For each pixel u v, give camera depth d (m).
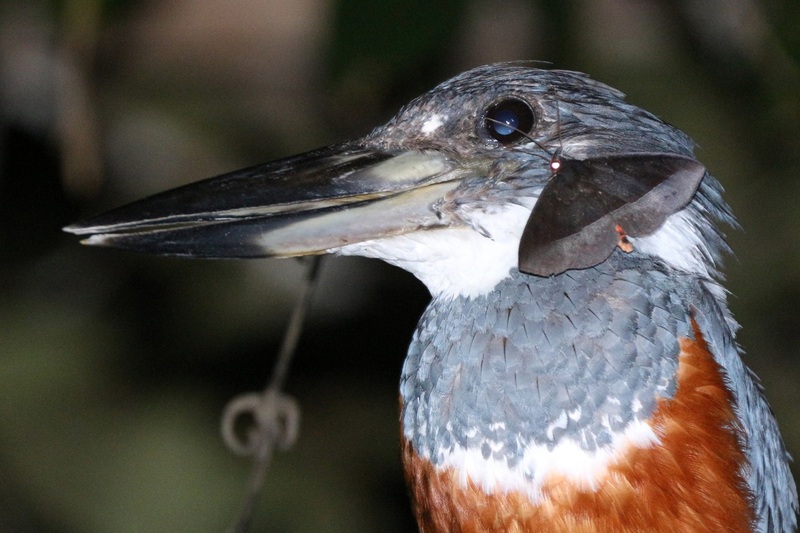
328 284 11.41
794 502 6.82
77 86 9.24
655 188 5.45
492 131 6.11
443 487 5.91
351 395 11.57
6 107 11.23
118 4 10.03
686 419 5.54
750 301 10.84
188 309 11.56
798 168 10.85
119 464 10.97
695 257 6.05
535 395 5.67
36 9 10.84
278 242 6.13
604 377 5.61
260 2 11.29
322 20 10.78
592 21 11.13
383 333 11.63
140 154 11.38
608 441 5.56
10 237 11.88
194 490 10.82
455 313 5.98
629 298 5.70
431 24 7.85
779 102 10.50
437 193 6.09
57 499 10.80
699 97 11.05
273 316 11.51
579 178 5.55
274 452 11.04
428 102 6.27
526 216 5.98
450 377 5.90
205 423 11.20
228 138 11.41
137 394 11.33
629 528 5.52
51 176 11.77
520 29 10.88
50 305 11.73
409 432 6.16
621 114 6.21
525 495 5.65
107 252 11.74
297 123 11.48
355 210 6.13
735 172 10.91
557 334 5.70
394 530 10.86
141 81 11.51
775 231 10.85
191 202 6.15
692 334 5.73
